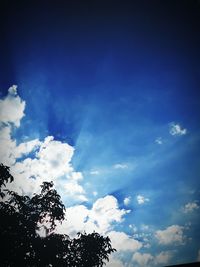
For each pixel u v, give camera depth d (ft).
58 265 18.61
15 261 17.53
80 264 19.27
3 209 18.35
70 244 20.17
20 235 18.08
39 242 18.95
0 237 17.48
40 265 18.06
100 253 19.83
